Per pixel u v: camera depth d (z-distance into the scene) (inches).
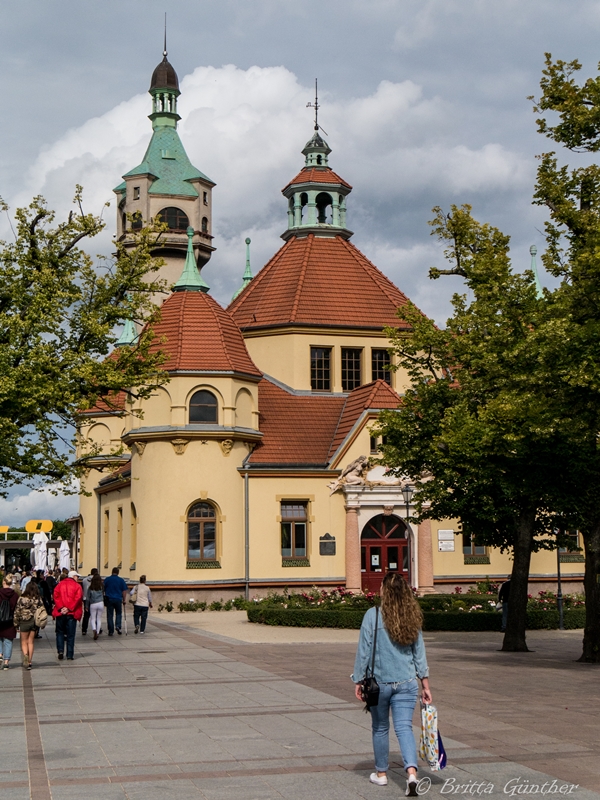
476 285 1079.0
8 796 389.1
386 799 383.2
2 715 592.4
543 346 825.5
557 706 604.4
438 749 384.5
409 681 398.0
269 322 2005.4
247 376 1808.6
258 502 1795.0
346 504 1788.9
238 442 1795.0
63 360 1088.8
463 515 1158.3
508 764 436.8
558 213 923.4
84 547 2341.3
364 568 1800.0
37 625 872.9
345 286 2070.6
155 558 1739.7
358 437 1823.3
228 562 1754.4
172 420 1754.4
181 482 1748.3
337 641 1139.9
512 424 886.4
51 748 484.1
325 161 2261.3
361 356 2021.4
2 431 1045.2
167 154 3784.5
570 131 939.3
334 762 447.8
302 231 2186.3
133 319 1198.9
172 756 462.6
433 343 1123.9
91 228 1167.6
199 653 989.8
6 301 1135.0
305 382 1982.0
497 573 1908.2
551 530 1167.0
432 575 1803.6
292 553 1802.4
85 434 2316.7
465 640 1211.9
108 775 425.1
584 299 845.2
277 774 425.4
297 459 1829.5
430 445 1082.1
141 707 615.2
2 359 1032.2
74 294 1111.0
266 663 878.4
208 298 1866.4
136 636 1227.9
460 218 1138.7
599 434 885.2
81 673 822.5
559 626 1378.0
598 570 920.3
